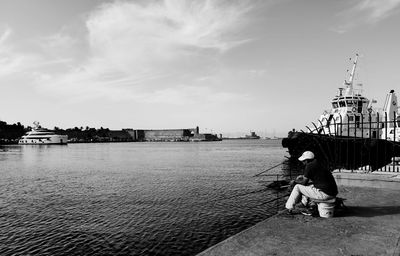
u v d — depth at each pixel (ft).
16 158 233.35
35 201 70.74
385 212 24.00
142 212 59.06
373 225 20.76
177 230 47.52
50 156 260.01
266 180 103.71
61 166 166.40
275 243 17.62
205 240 43.09
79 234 46.14
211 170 139.44
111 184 97.14
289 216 23.36
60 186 93.97
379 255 15.69
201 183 97.35
